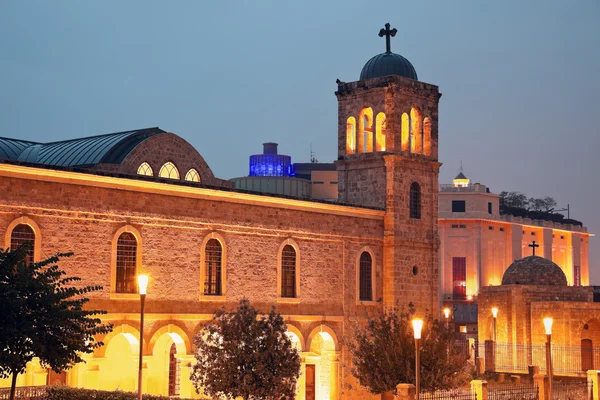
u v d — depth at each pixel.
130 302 43.59
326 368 54.69
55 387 38.19
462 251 124.75
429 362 47.44
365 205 58.00
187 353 45.88
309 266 52.50
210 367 41.28
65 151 55.00
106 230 42.91
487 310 75.94
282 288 51.03
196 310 46.34
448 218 124.81
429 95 60.56
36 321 32.84
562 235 141.50
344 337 52.94
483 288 76.44
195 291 46.41
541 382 47.47
